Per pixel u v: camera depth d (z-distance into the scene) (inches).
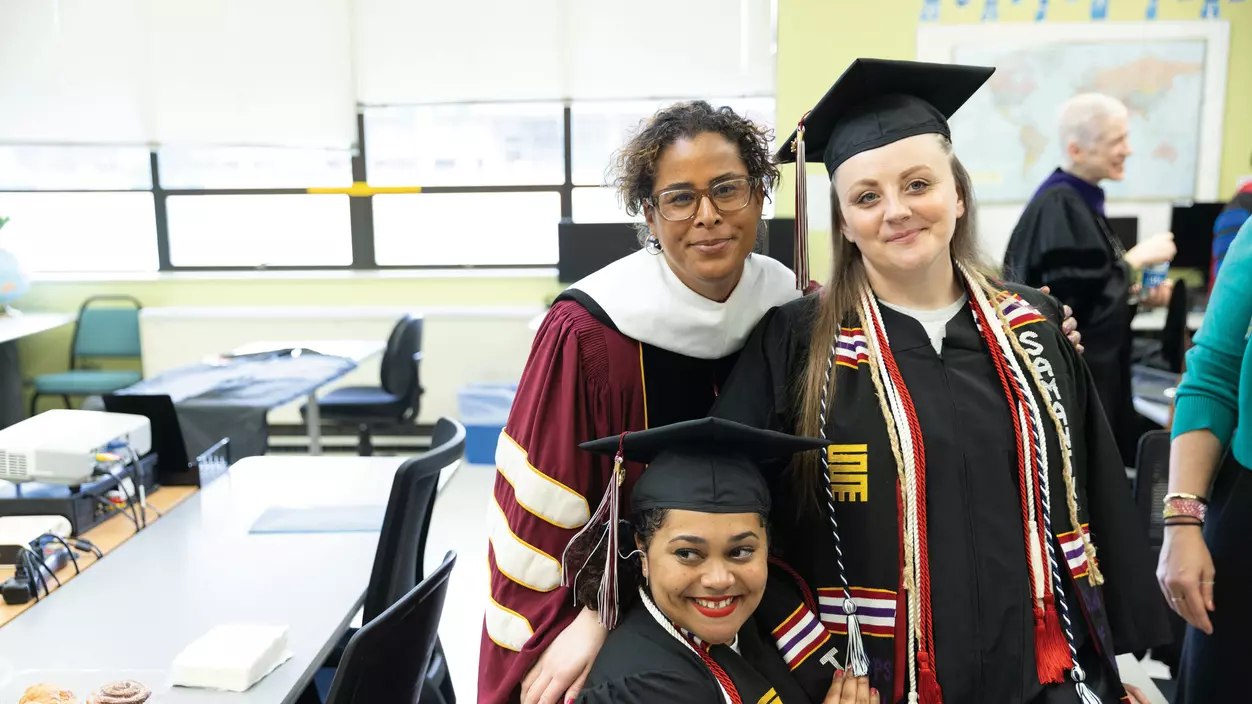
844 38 180.4
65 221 214.4
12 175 210.2
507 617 53.7
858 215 50.3
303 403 174.7
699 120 51.3
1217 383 59.6
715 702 46.0
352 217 214.5
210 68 199.9
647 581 49.8
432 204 213.2
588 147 207.0
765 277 59.2
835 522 49.9
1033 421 49.6
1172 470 61.8
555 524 53.6
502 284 210.5
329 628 63.8
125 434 88.7
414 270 216.2
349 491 94.3
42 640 62.1
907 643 48.6
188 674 55.9
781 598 50.8
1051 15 176.1
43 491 85.8
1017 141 179.9
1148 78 176.2
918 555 48.1
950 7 177.6
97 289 211.6
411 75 199.3
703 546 45.3
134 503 89.9
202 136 202.7
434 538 151.3
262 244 216.4
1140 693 54.4
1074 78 177.2
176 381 150.7
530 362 58.0
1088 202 122.3
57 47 199.0
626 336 55.9
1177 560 60.5
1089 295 118.7
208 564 75.3
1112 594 52.4
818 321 52.9
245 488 95.7
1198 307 167.5
